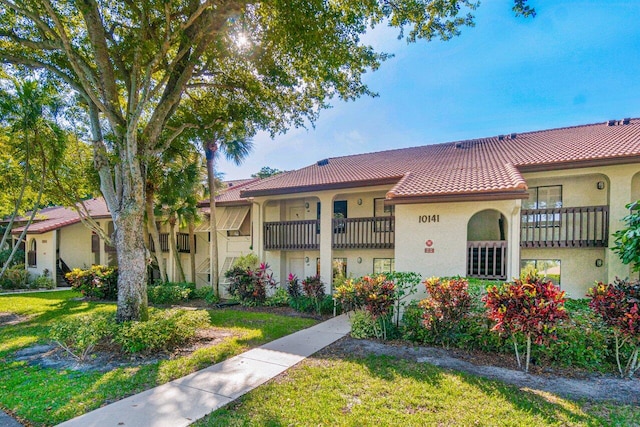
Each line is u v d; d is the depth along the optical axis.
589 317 8.96
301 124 16.08
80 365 8.31
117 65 11.93
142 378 7.40
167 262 26.62
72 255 30.48
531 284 8.03
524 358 8.57
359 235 17.69
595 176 14.12
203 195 23.05
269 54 12.45
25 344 10.27
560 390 6.73
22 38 11.24
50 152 15.17
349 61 12.18
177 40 10.59
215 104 15.86
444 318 9.53
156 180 19.39
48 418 5.65
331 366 8.15
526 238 14.13
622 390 6.75
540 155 14.46
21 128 13.86
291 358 8.83
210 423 5.46
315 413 5.76
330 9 10.23
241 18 10.40
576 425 5.35
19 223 32.16
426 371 7.70
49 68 11.48
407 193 12.83
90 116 11.92
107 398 6.42
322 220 18.28
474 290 10.01
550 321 7.52
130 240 11.06
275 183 20.39
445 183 13.33
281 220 21.91
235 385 7.04
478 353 9.11
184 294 19.36
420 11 10.36
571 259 14.35
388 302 10.50
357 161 22.70
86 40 12.47
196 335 11.12
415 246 13.20
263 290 17.80
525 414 5.71
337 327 12.65
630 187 12.52
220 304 18.09
